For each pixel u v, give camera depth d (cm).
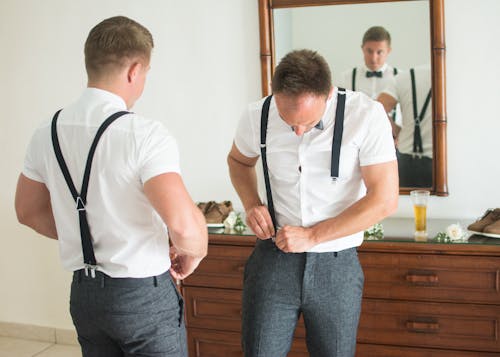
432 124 256
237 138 190
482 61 252
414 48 254
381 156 165
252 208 182
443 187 258
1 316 355
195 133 300
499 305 220
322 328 177
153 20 297
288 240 166
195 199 305
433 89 254
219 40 288
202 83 294
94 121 145
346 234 166
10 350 334
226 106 293
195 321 260
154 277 152
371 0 255
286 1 267
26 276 347
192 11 290
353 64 263
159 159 141
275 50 275
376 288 232
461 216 264
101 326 152
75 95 318
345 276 174
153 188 140
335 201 173
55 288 343
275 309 177
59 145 147
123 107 150
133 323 150
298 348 247
